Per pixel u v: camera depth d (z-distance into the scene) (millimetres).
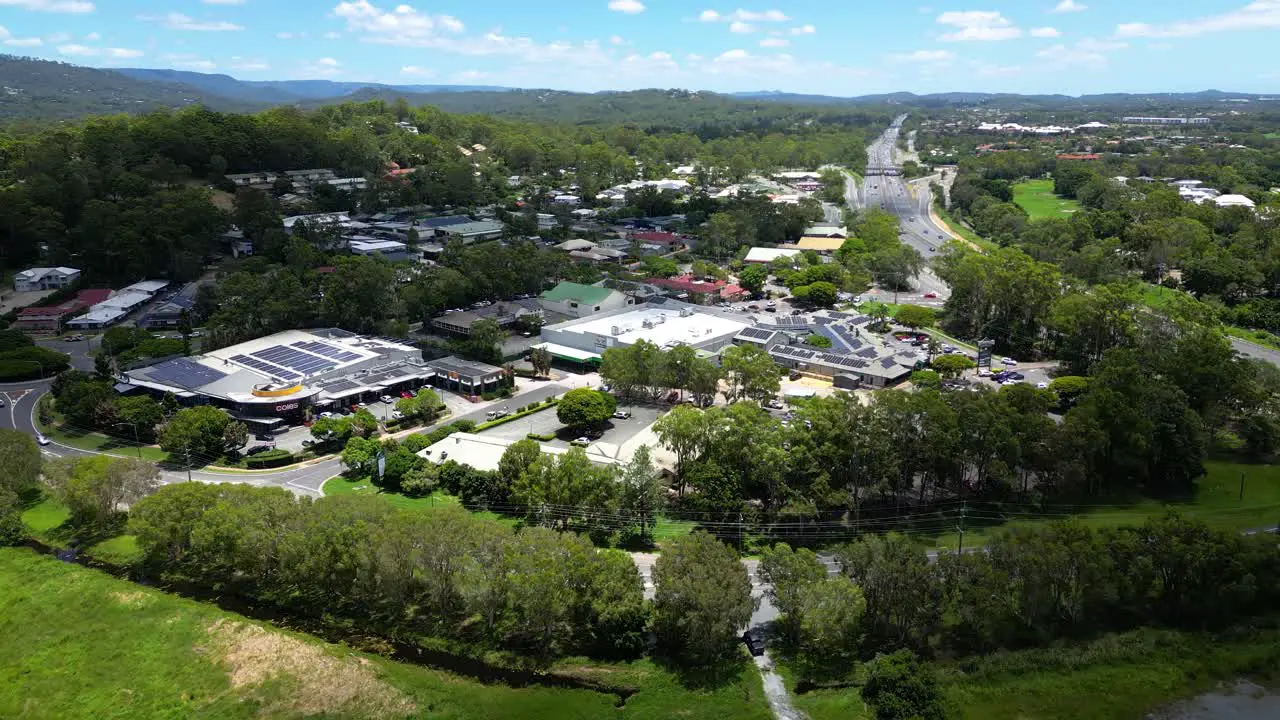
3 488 154125
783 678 110125
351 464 169250
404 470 162875
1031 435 153125
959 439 150250
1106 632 117312
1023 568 114000
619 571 117250
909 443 152375
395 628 122812
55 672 114375
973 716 102500
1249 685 106938
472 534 120125
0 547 146000
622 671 112312
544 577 111250
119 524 154500
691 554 116438
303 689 110062
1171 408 163000
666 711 103750
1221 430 189500
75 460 156250
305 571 123062
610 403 191625
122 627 123500
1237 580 116938
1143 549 119812
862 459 149875
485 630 120875
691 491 160125
